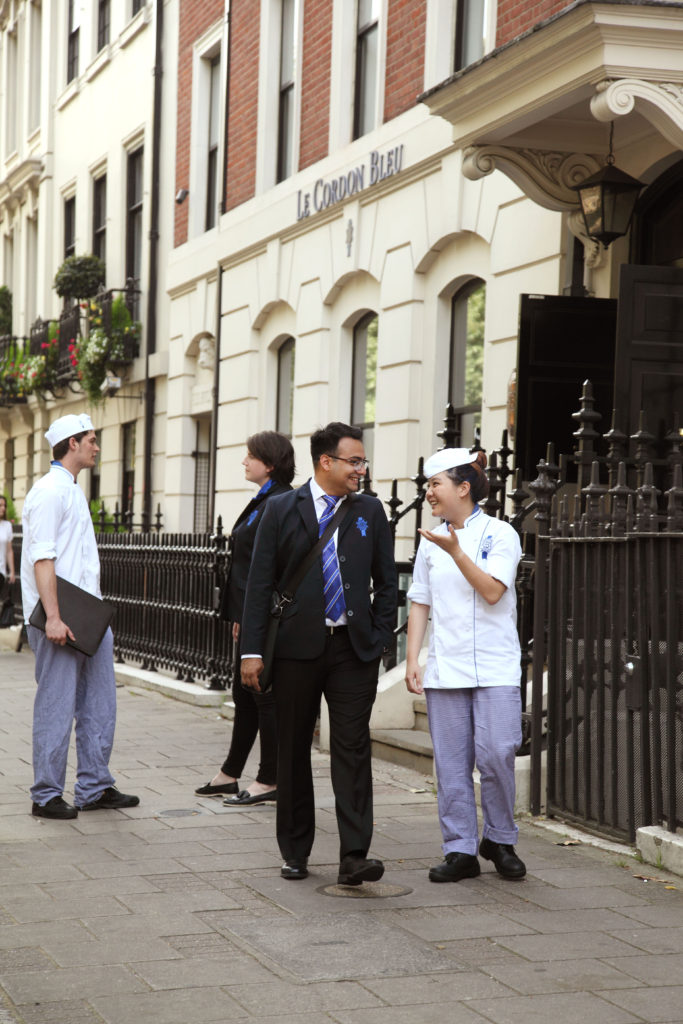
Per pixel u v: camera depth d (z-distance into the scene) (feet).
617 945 15.37
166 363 66.33
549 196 31.99
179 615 41.04
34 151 92.79
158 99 68.44
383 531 18.49
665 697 19.35
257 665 18.13
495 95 29.25
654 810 19.67
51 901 17.15
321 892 17.67
